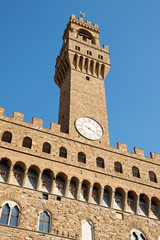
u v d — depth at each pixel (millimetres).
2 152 49406
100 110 65688
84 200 51438
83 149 56562
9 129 52688
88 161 55219
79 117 61688
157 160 62688
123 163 58469
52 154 52906
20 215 45594
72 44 75062
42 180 50438
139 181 57281
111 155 58406
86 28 86750
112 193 53562
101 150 58156
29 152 51281
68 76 71375
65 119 62688
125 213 53062
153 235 52656
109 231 49688
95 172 54344
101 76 73812
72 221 48125
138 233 51781
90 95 67625
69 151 54844
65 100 67438
